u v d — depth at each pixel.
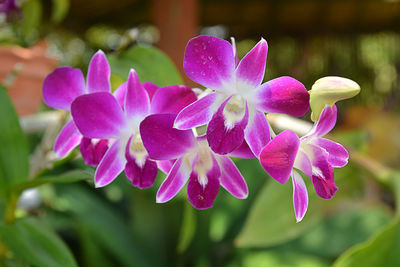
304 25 1.88
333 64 2.12
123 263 0.71
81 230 0.73
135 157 0.27
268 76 2.11
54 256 0.33
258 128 0.25
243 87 0.25
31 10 0.54
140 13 1.65
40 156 0.40
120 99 0.28
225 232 0.86
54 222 0.79
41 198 0.77
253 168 0.85
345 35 1.99
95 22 1.68
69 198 0.76
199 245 0.82
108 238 0.71
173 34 0.98
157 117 0.25
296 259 0.81
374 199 0.94
